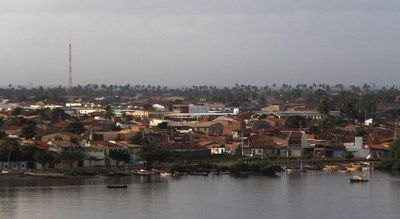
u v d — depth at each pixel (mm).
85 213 189625
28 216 185000
